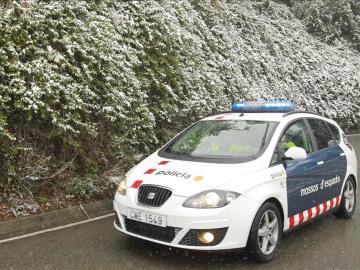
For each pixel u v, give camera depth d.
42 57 7.33
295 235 6.36
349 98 21.80
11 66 6.91
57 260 5.24
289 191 5.64
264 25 19.69
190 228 4.74
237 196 4.91
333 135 7.29
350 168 7.25
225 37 14.88
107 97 8.16
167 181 5.05
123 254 5.42
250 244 5.00
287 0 26.11
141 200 5.10
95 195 7.73
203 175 5.10
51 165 7.59
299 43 21.70
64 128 7.19
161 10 10.42
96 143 8.22
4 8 7.47
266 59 17.98
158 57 10.20
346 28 26.56
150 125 9.07
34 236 6.12
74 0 8.37
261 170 5.35
